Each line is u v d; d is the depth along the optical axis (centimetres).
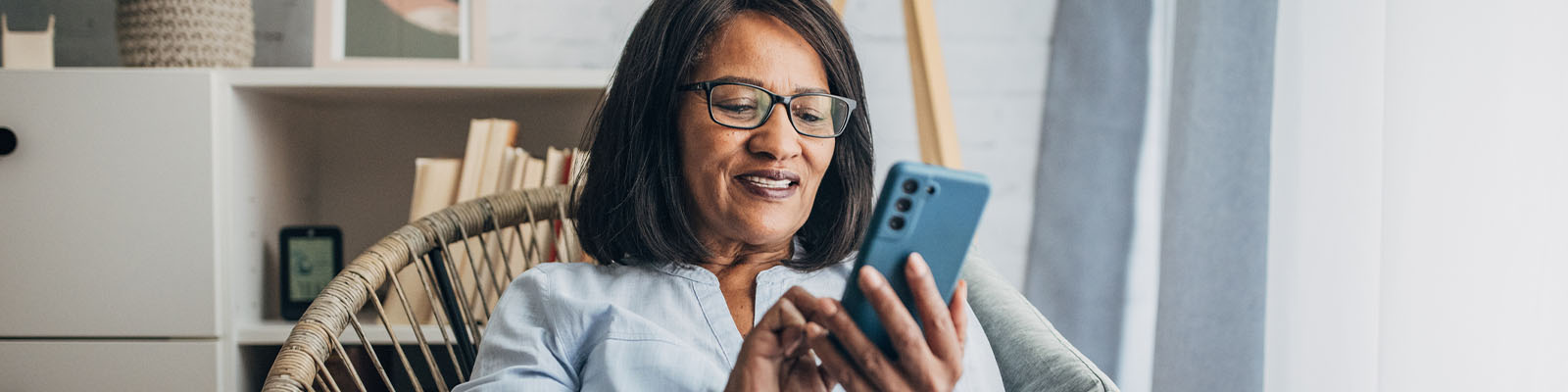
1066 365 66
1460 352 80
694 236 78
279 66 153
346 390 123
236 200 125
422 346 97
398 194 154
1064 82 159
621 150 79
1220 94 113
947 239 51
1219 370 111
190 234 122
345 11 137
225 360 124
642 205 78
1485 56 79
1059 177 158
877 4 163
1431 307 82
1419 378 83
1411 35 84
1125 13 154
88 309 122
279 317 136
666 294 78
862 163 82
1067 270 157
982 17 165
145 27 129
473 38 138
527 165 129
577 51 158
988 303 82
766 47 74
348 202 155
